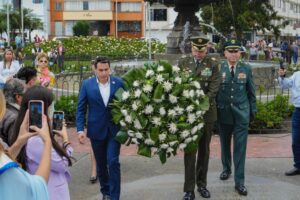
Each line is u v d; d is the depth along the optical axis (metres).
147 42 35.34
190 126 5.54
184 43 16.45
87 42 36.38
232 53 6.54
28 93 4.05
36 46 35.53
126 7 76.75
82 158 8.84
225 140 7.03
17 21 63.84
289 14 76.88
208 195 6.42
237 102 6.56
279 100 11.66
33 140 4.05
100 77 6.21
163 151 5.60
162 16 66.88
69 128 11.30
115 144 6.18
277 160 8.59
